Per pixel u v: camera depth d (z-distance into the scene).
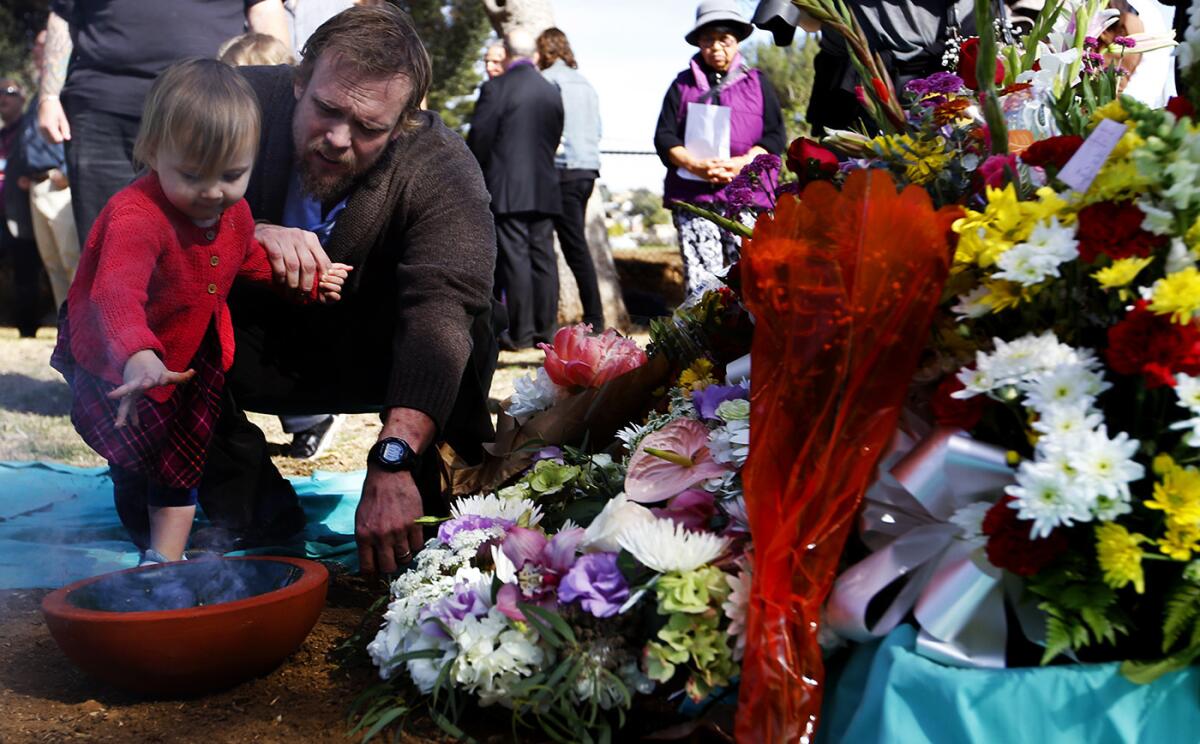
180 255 2.42
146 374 2.17
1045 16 2.21
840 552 1.73
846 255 1.75
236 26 4.41
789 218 1.82
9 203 6.94
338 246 2.73
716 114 5.78
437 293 2.63
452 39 12.70
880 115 2.28
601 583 1.78
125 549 3.04
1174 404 1.62
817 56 3.99
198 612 1.86
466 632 1.80
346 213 2.70
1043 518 1.51
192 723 1.89
